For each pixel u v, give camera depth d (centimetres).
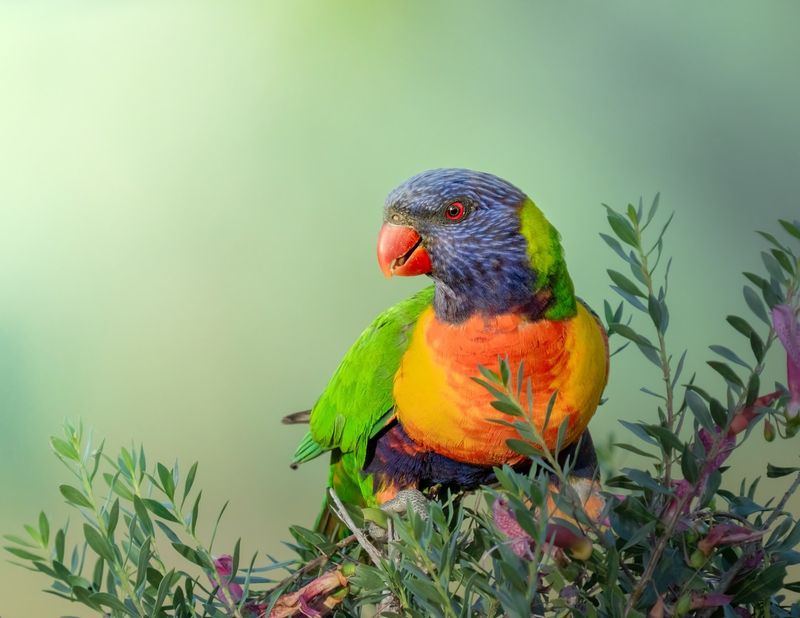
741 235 458
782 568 228
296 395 474
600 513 228
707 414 228
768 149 470
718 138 474
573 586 228
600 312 424
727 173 469
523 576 226
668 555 228
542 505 226
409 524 228
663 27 483
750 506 229
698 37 480
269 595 231
